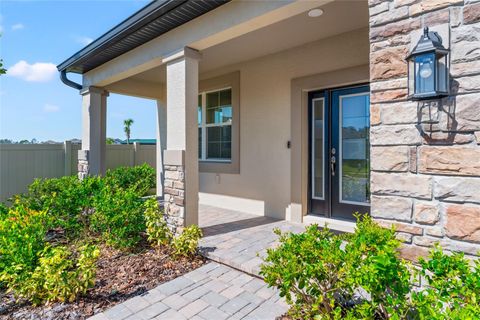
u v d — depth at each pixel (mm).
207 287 2830
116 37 4512
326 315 1853
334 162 4719
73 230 4430
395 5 1954
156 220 3906
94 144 6520
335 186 4730
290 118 5047
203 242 3867
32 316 2400
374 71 2047
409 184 1900
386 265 1561
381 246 1734
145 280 2971
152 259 3506
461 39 1715
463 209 1711
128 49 5027
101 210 3904
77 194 4426
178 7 3621
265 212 5480
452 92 1739
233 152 6012
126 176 6789
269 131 5383
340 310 1792
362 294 2057
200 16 3836
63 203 4277
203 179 6727
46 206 4262
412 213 1888
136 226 3824
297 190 4930
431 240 1813
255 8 3254
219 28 3619
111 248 3883
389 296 1601
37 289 2580
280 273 1969
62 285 2557
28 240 2945
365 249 1783
